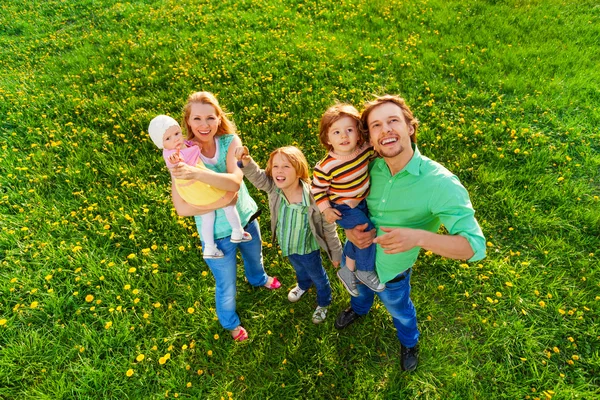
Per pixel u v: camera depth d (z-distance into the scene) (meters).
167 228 3.88
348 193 2.09
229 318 2.89
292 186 2.39
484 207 3.95
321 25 7.63
